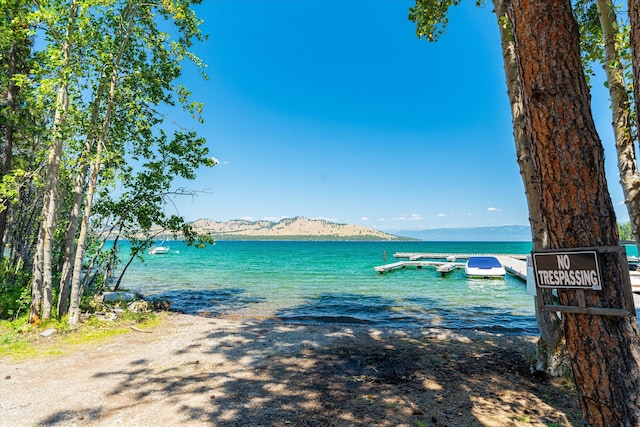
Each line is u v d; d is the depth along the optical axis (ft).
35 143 50.57
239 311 52.21
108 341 31.83
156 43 40.57
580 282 7.60
